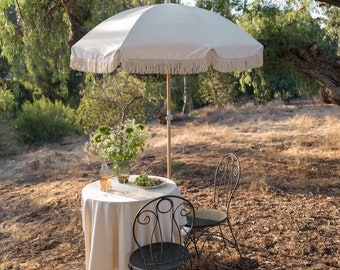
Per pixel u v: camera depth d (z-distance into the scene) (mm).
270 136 10117
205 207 5379
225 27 3678
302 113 13609
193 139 10461
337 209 4965
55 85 17594
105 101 12281
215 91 16656
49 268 4051
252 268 3740
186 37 3297
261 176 6574
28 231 5078
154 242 3436
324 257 3854
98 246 3391
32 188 7137
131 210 3322
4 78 16891
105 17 9062
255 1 7578
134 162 8203
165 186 3754
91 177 7477
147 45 3225
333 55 6855
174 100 15328
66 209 5781
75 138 15195
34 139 14391
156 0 8406
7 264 4195
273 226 4582
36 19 8641
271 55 6984
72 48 3717
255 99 17266
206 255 4008
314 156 7801
